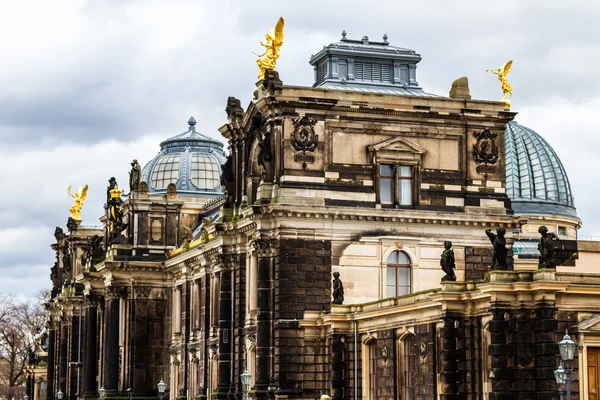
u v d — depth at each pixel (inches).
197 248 5629.9
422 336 3912.4
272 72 4682.6
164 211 6584.6
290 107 4633.4
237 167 5118.1
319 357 4571.9
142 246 6510.8
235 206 5078.7
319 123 4670.3
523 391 3427.7
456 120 4845.0
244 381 3983.8
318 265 4598.9
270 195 4628.4
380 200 4707.2
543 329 3403.1
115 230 6535.4
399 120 4768.7
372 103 4707.2
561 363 3228.3
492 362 3454.7
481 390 3622.0
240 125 5073.8
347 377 4407.0
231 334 5044.3
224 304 5068.9
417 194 4761.3
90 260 6934.1
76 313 7529.5
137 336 6427.2
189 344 5915.4
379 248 4675.2
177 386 6200.8
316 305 4581.7
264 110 4741.6
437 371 3823.8
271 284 4626.0
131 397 6220.5
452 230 4783.5
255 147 4891.7
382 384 4205.2
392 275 4699.8
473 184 4840.1
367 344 4350.4
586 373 3437.5
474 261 4793.3
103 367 6628.9
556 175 6855.3
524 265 5167.3
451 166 4825.3
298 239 4591.5
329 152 4670.3
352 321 4404.5
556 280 3425.2
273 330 4603.8
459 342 3683.6
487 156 4872.0
